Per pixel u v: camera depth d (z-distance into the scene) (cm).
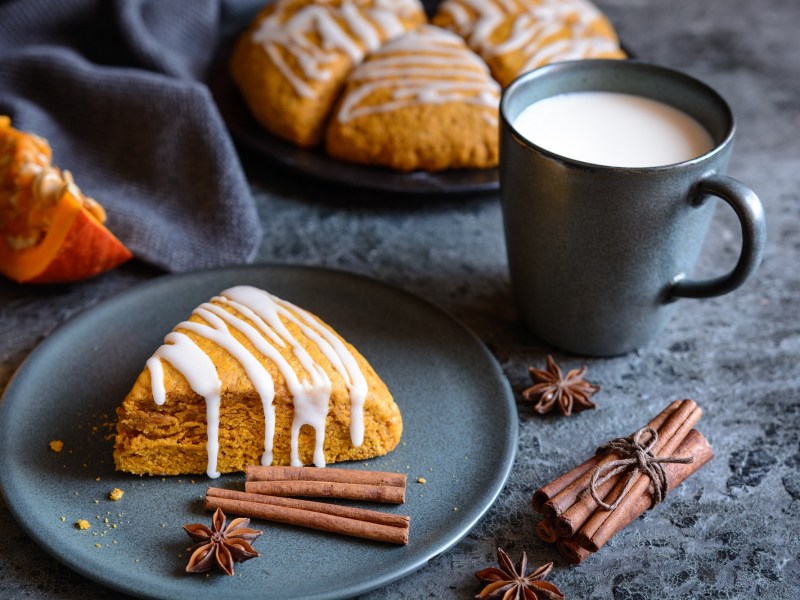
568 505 54
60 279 66
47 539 53
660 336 66
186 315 64
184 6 80
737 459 59
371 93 74
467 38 80
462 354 62
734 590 53
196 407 56
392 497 55
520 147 59
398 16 79
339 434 57
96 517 54
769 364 64
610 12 94
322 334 59
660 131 62
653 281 60
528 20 80
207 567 52
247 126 76
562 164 57
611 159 60
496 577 53
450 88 74
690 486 58
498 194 76
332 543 54
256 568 52
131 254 67
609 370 64
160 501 55
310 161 74
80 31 80
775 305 68
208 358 56
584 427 60
